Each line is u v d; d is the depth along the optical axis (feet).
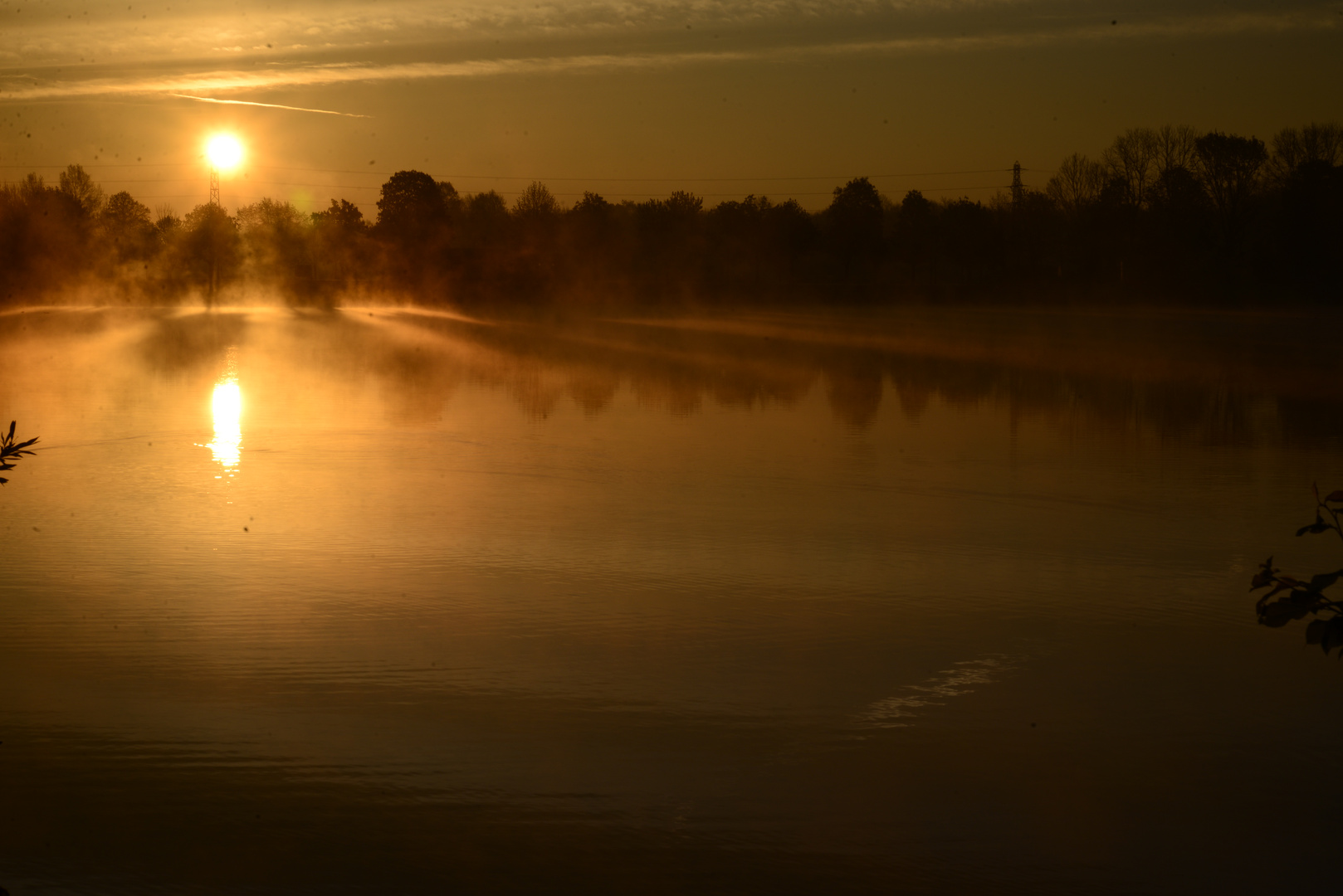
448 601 27.73
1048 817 17.35
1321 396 81.05
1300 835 16.88
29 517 36.37
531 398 72.49
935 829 17.03
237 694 21.71
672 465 47.91
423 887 15.39
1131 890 15.49
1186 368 104.27
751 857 16.25
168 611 26.68
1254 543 34.68
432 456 49.26
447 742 19.76
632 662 23.70
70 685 21.99
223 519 36.47
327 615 26.55
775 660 23.97
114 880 15.39
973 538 34.96
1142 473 47.26
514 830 16.88
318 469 45.80
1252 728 20.67
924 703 21.70
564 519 36.99
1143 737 20.18
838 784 18.35
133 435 53.42
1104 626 26.32
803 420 64.18
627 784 18.29
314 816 17.16
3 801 17.49
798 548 33.50
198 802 17.56
